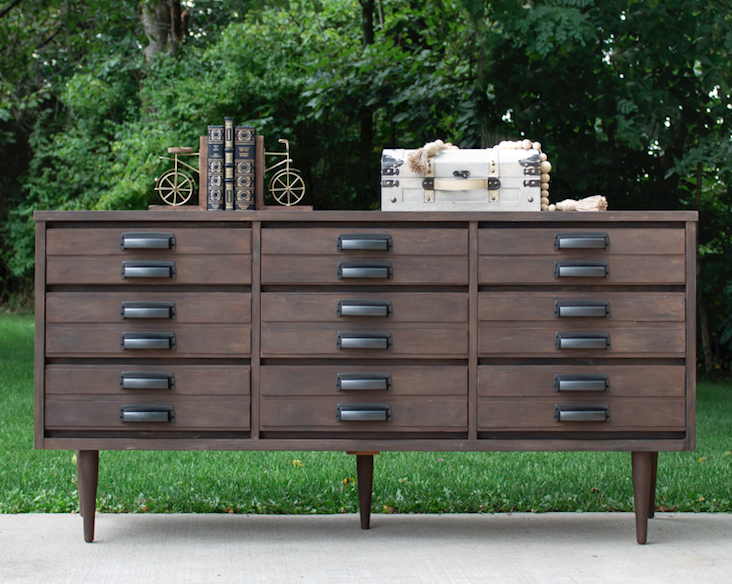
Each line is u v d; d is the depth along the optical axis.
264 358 2.72
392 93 8.48
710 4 6.94
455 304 2.72
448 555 2.71
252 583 2.42
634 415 2.73
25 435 4.79
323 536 2.94
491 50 7.16
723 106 7.55
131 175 12.05
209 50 11.69
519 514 3.29
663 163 7.85
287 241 2.71
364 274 2.68
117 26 10.85
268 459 4.29
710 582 2.45
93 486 2.82
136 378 2.69
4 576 2.46
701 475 3.88
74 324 2.71
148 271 2.68
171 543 2.83
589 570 2.56
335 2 11.53
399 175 2.80
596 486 3.66
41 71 16.55
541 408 2.73
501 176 2.80
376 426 2.72
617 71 7.22
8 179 18.38
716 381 8.20
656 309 2.73
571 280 2.72
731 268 8.03
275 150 11.10
